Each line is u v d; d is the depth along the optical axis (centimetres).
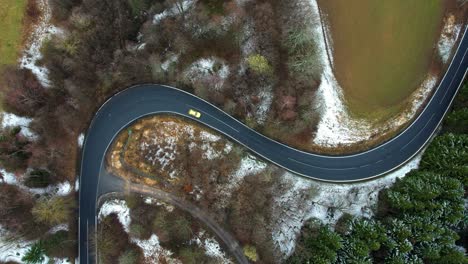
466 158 5450
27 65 6091
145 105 6444
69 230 6369
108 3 6034
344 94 6222
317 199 6297
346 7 6191
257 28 6197
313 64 5909
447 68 6431
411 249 5222
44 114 6047
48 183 6253
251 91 6303
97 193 6425
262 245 6178
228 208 6366
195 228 6369
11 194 6028
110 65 6184
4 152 5916
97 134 6412
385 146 6338
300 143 6372
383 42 6231
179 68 6397
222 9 6284
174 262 6191
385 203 5928
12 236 6028
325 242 5659
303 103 6062
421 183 5594
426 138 6328
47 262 6141
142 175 6431
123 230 6341
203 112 6456
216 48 6344
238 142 6412
